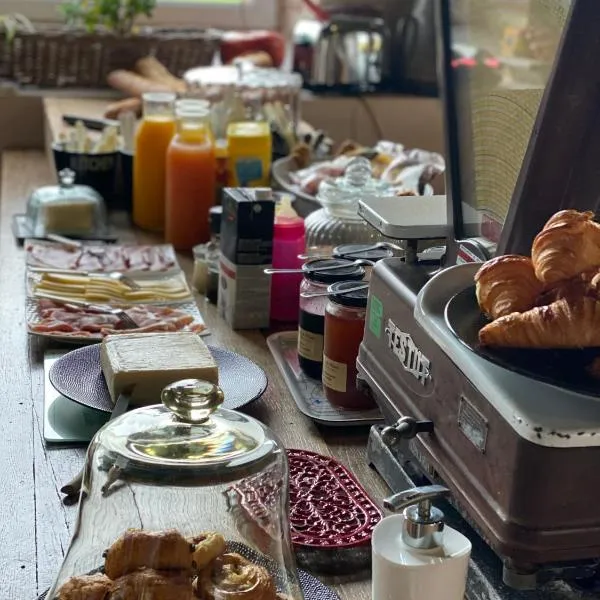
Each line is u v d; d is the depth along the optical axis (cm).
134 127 216
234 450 75
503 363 65
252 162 192
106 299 149
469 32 93
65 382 117
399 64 282
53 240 182
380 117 280
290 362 129
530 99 83
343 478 99
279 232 143
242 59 274
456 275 81
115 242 187
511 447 65
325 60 278
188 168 179
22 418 113
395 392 89
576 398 65
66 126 237
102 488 74
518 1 85
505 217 85
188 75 238
